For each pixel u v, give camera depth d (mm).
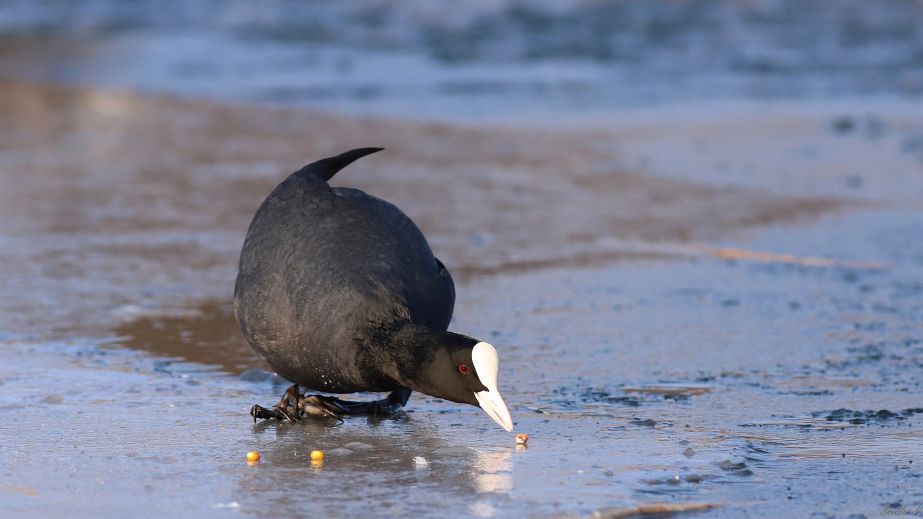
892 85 30453
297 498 7527
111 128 26109
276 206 9469
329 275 8766
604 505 7359
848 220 17641
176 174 21094
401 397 9680
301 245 9008
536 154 23125
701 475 7926
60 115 27781
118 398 9844
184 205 18578
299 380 9070
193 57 35969
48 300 13117
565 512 7246
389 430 9086
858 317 12586
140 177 20828
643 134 25125
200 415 9438
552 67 33750
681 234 16844
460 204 18719
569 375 10562
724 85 30938
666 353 11266
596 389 10141
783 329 12125
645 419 9289
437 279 9250
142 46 37688
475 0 42781
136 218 17641
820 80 31438
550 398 9891
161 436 8867
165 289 13680
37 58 35969
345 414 9469
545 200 19141
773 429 9031
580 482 7801
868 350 11344
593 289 13859
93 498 7512
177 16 42375
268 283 8984
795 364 10898
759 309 12945
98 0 45531
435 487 7730
